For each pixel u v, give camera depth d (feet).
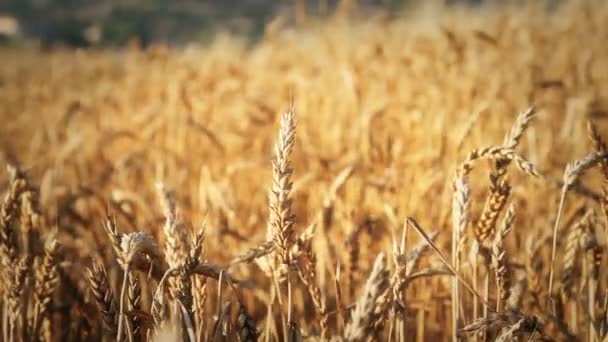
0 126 29.78
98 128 25.39
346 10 36.99
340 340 5.20
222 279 7.07
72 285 10.49
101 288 7.09
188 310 6.72
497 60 27.94
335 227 11.77
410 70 25.46
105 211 12.66
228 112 24.09
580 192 10.06
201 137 20.43
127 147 22.98
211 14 105.81
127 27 105.29
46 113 30.66
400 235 11.66
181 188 16.31
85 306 10.44
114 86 35.22
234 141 19.84
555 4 41.16
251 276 11.60
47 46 59.88
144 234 6.63
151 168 18.58
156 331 6.76
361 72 25.45
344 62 27.22
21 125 28.99
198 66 34.50
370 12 38.01
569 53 28.32
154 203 15.85
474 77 23.73
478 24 35.12
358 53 30.68
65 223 13.15
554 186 12.63
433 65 25.99
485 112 19.42
